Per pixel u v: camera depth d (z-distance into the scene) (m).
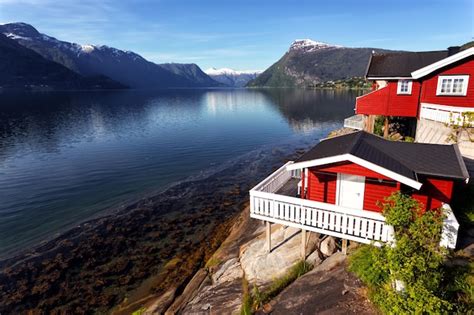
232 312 12.16
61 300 16.14
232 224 22.70
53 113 91.31
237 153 44.69
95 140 53.19
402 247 8.88
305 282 11.60
